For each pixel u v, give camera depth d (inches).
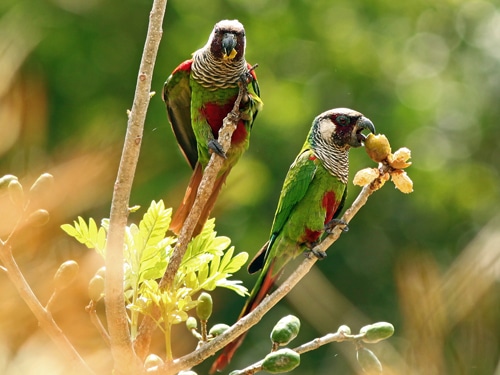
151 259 215.2
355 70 1068.5
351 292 1028.5
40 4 920.3
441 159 1107.9
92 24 973.8
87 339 160.9
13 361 124.5
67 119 923.4
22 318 133.3
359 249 1046.4
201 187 245.6
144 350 214.1
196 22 997.2
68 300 159.8
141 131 190.4
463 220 1083.9
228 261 226.1
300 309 640.4
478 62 1170.6
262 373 922.1
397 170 243.1
